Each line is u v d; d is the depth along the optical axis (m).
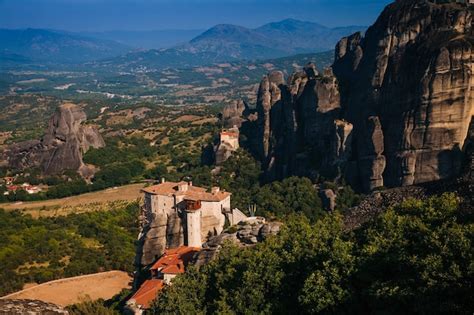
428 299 50.12
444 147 136.12
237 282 72.12
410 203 70.94
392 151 145.62
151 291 98.62
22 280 141.38
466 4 152.00
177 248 116.19
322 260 66.44
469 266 49.91
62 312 33.59
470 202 66.25
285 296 67.00
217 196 127.69
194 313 71.62
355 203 144.00
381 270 59.97
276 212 146.88
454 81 134.25
